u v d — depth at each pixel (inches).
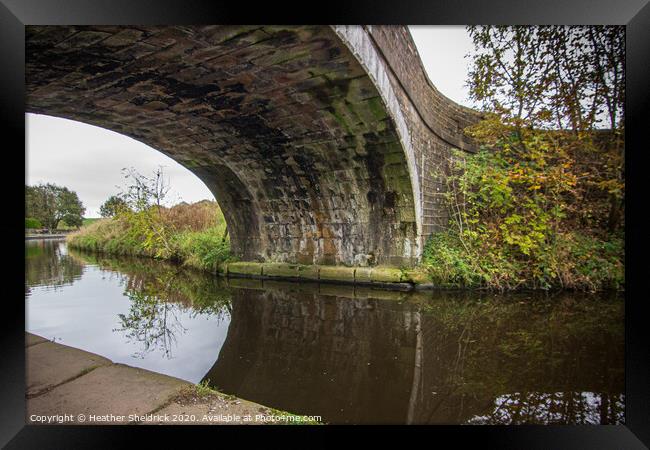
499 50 279.9
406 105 266.4
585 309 226.7
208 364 150.9
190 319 224.7
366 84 209.2
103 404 94.7
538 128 281.4
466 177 310.5
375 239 321.4
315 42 171.3
